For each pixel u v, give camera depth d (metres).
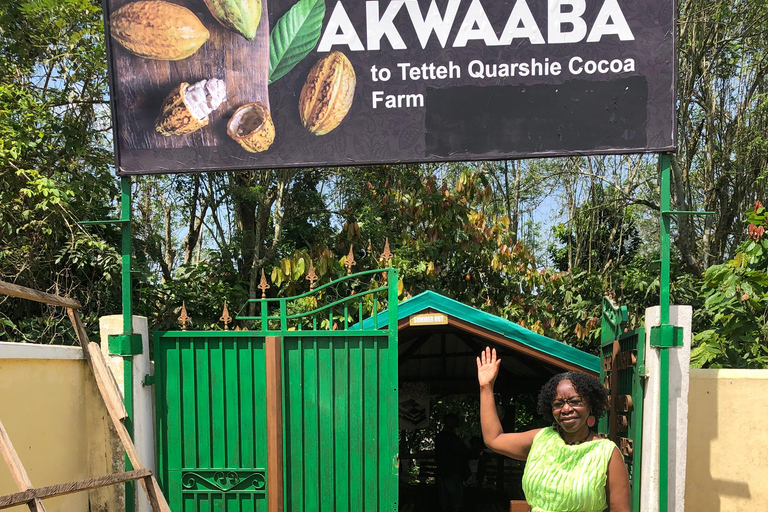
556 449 2.60
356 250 9.48
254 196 9.52
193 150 4.30
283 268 7.94
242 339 4.47
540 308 10.15
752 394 4.20
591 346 10.37
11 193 6.82
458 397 11.38
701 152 13.13
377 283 8.55
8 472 3.57
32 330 6.97
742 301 5.52
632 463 4.40
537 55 4.14
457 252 9.94
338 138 4.24
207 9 4.31
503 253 9.78
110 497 4.43
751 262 5.52
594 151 4.11
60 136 7.62
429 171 11.00
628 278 10.09
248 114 4.29
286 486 4.43
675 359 4.00
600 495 2.50
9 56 7.94
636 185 12.96
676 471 3.95
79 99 8.16
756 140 11.55
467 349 8.34
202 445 4.45
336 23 4.24
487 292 10.31
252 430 4.44
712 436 4.23
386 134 4.23
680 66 11.97
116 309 7.86
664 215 4.08
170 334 4.44
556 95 4.14
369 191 10.01
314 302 8.30
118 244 8.25
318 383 4.45
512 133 4.16
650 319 4.11
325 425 4.44
